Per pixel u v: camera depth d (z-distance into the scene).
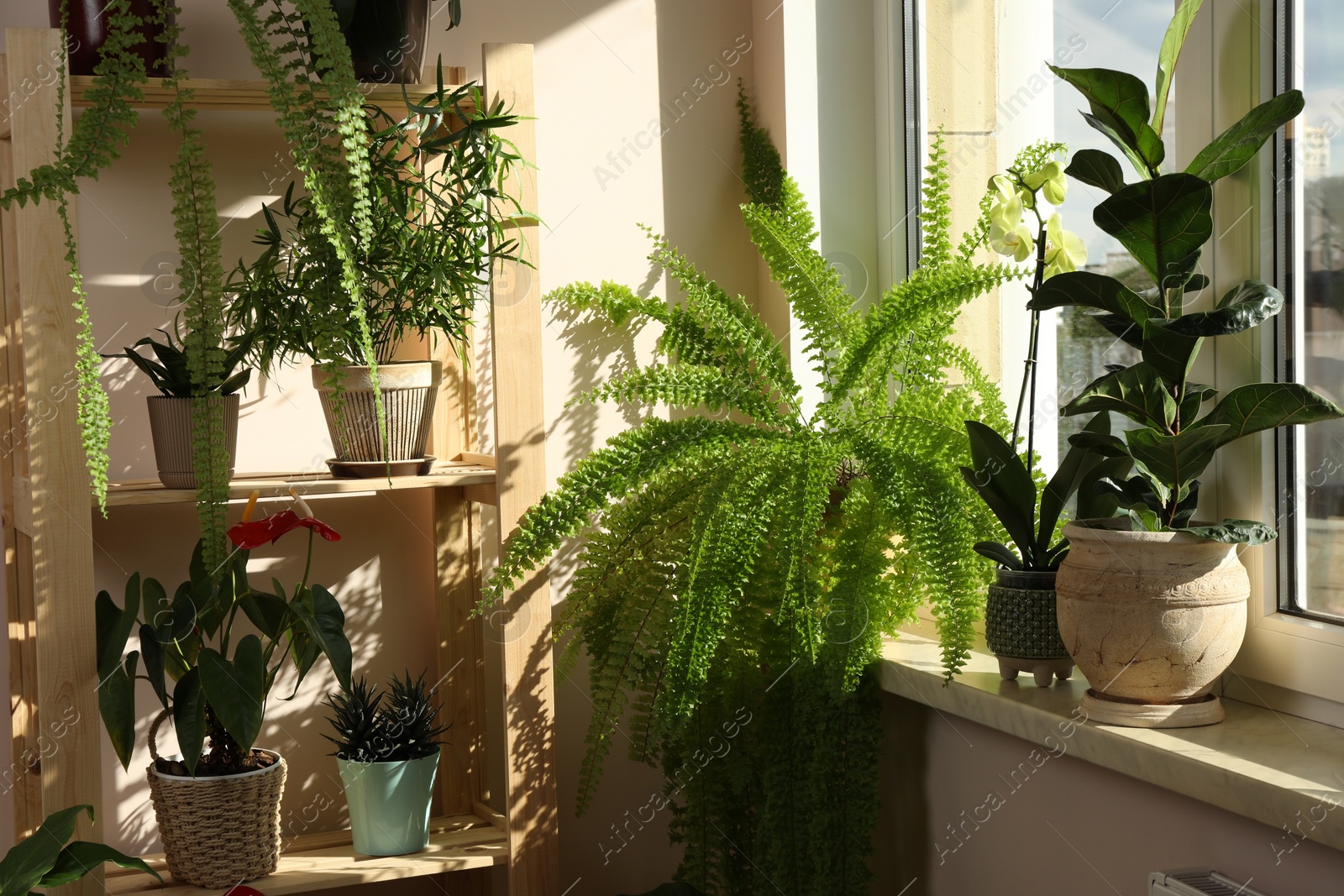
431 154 1.51
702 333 1.73
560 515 1.51
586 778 1.60
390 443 1.51
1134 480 1.26
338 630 1.47
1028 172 1.39
